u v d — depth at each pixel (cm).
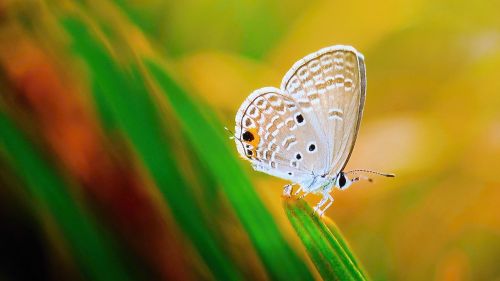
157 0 17
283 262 14
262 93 15
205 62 18
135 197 14
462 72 18
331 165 16
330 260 13
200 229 14
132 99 14
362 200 17
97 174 14
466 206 17
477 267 17
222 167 14
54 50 14
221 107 17
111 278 14
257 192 14
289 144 16
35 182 14
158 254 14
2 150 14
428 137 18
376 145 18
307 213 14
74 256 14
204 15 18
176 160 14
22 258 14
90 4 14
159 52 15
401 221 17
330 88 16
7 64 14
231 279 14
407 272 17
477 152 17
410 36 19
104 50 14
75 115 14
